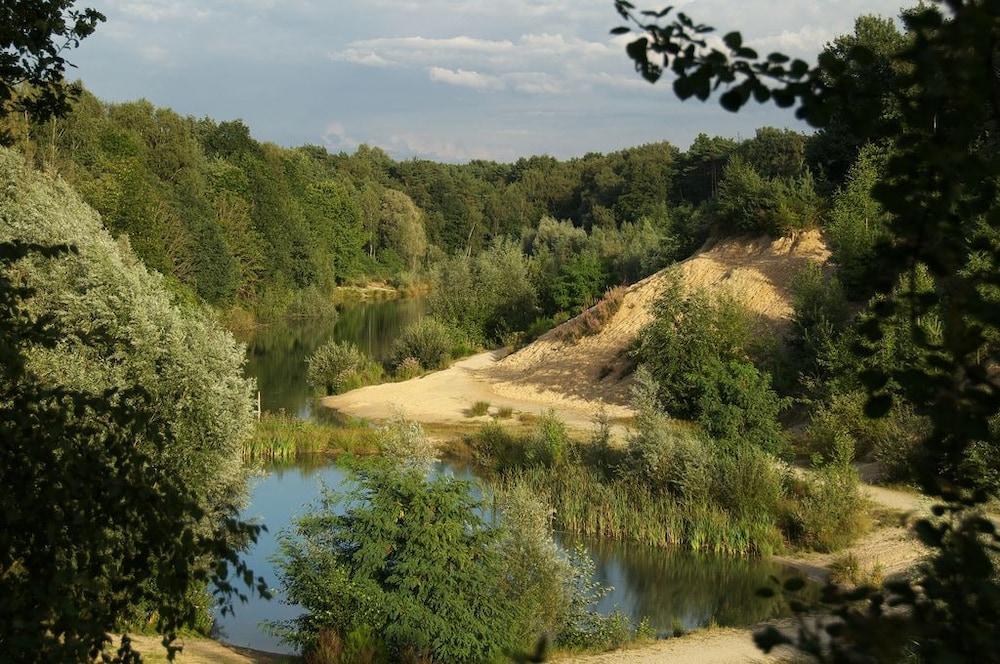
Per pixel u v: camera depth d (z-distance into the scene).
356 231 91.88
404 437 17.66
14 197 17.09
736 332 29.94
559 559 13.82
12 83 5.85
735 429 22.30
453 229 112.38
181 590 3.82
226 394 15.41
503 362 40.66
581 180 122.56
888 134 2.28
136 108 61.75
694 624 14.21
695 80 2.22
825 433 23.52
